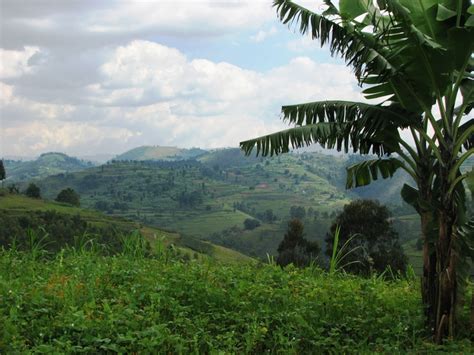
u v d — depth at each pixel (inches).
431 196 359.6
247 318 335.0
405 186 375.2
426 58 337.7
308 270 501.0
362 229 1467.8
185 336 306.7
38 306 316.5
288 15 370.6
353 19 382.9
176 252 478.3
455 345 329.1
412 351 323.0
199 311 340.8
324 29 361.1
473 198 344.2
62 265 426.0
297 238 1633.9
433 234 357.1
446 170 350.0
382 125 354.3
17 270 410.9
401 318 380.2
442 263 353.1
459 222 353.1
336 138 373.1
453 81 366.0
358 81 361.7
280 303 375.2
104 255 479.2
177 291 362.9
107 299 350.0
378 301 408.2
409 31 327.0
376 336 349.4
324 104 373.4
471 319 363.9
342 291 404.8
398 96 356.8
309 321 347.9
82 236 486.6
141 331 289.6
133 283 382.9
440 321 353.4
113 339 282.0
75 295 342.3
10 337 264.1
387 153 381.7
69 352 257.9
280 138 381.4
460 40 331.6
